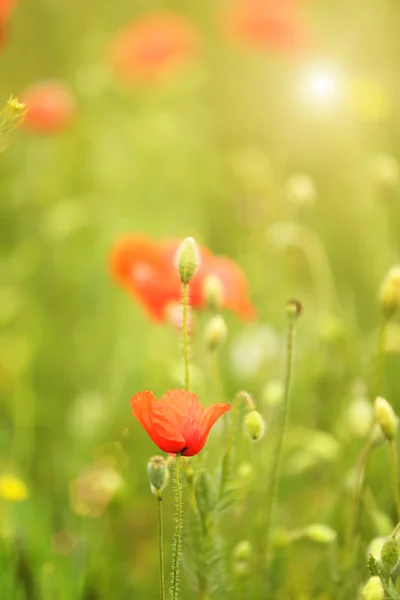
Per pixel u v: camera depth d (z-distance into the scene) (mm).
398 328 1495
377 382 1295
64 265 1942
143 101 2299
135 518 1478
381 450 1386
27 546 1350
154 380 1562
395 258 1576
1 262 1972
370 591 1144
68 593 1329
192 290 1372
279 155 2070
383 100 1882
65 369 1737
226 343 1596
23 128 1890
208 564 1228
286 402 1253
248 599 1284
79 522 1433
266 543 1282
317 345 1479
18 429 1566
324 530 1274
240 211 1904
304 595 1340
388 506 1366
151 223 2012
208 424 1142
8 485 1347
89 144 2143
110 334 1779
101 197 2031
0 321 1724
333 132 2004
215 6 2570
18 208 2086
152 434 1138
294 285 1658
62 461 1546
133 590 1395
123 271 1411
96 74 2117
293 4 2051
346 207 1897
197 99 2400
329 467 1427
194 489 1214
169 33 2025
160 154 2145
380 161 1509
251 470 1281
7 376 1623
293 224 1580
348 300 1682
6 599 1312
